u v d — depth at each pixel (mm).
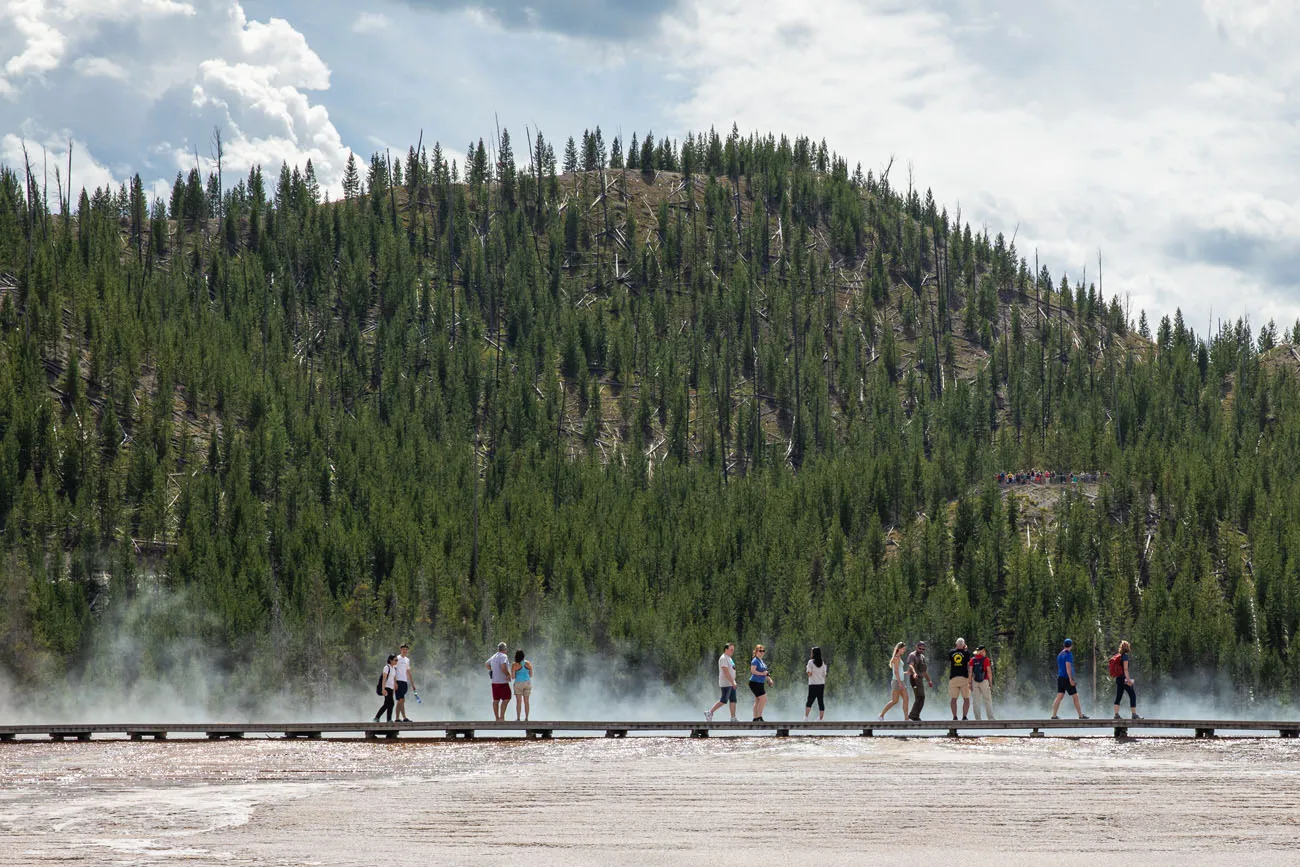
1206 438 162500
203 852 16703
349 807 20938
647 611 109000
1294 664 104250
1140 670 104250
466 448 165000
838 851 16906
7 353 153625
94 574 116750
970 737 34844
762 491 149625
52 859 16156
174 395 159625
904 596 113438
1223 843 17359
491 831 18500
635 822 19344
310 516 126500
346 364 196875
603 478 159250
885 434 188500
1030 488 145000
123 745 33094
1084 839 17781
